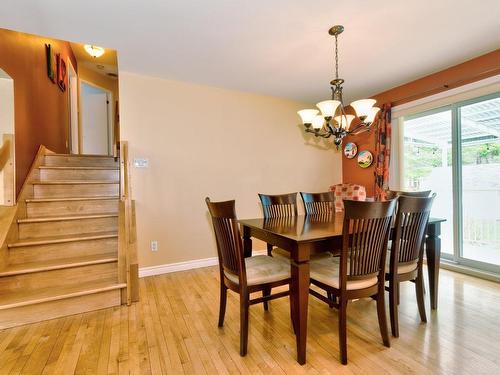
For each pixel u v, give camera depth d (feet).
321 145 14.71
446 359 5.29
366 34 7.73
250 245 7.62
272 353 5.61
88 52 15.66
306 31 7.54
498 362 5.18
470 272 9.75
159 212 10.84
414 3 6.39
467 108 10.03
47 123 12.40
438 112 10.98
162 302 8.09
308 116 7.75
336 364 5.23
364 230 5.31
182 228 11.24
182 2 6.28
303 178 14.19
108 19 6.89
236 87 11.88
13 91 9.21
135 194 10.44
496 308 7.31
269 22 7.11
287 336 6.24
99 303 7.68
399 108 12.01
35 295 7.20
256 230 7.06
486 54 9.03
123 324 6.83
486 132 9.55
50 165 12.01
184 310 7.57
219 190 12.01
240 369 5.15
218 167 11.98
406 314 7.09
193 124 11.44
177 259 11.14
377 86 11.90
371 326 6.57
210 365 5.27
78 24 7.11
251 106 12.73
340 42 8.15
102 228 9.91
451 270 10.28
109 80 19.01
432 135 11.27
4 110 9.00
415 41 8.16
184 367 5.22
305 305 5.34
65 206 10.06
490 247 9.66
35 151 11.01
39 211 9.71
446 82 10.20
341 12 6.72
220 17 6.88
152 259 10.70
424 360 5.27
